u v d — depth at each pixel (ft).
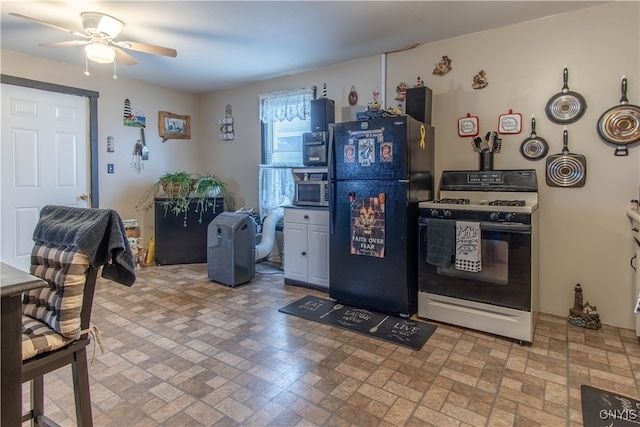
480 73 10.39
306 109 14.14
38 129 12.81
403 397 6.16
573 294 9.46
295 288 12.14
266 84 15.52
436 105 11.14
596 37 8.88
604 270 9.07
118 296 11.29
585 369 6.99
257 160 16.25
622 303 8.91
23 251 12.56
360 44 11.32
